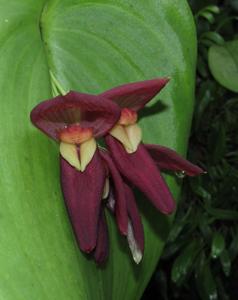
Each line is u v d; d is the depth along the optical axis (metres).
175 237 0.31
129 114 0.18
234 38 0.34
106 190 0.18
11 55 0.18
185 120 0.20
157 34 0.20
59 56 0.19
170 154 0.18
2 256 0.16
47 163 0.17
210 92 0.32
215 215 0.31
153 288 0.37
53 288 0.16
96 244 0.18
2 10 0.18
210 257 0.32
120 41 0.20
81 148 0.17
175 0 0.20
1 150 0.17
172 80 0.20
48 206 0.17
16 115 0.17
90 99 0.16
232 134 0.34
